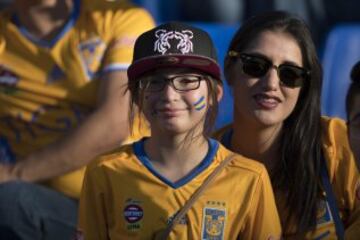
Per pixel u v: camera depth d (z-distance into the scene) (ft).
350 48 55.06
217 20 61.31
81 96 37.19
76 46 37.29
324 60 55.06
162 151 29.43
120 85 36.40
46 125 37.40
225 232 29.01
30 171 36.01
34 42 37.60
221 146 30.17
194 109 28.89
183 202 28.91
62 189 36.68
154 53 28.89
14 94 37.65
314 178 30.96
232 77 31.58
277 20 30.86
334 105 54.08
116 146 36.45
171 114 28.68
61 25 37.55
